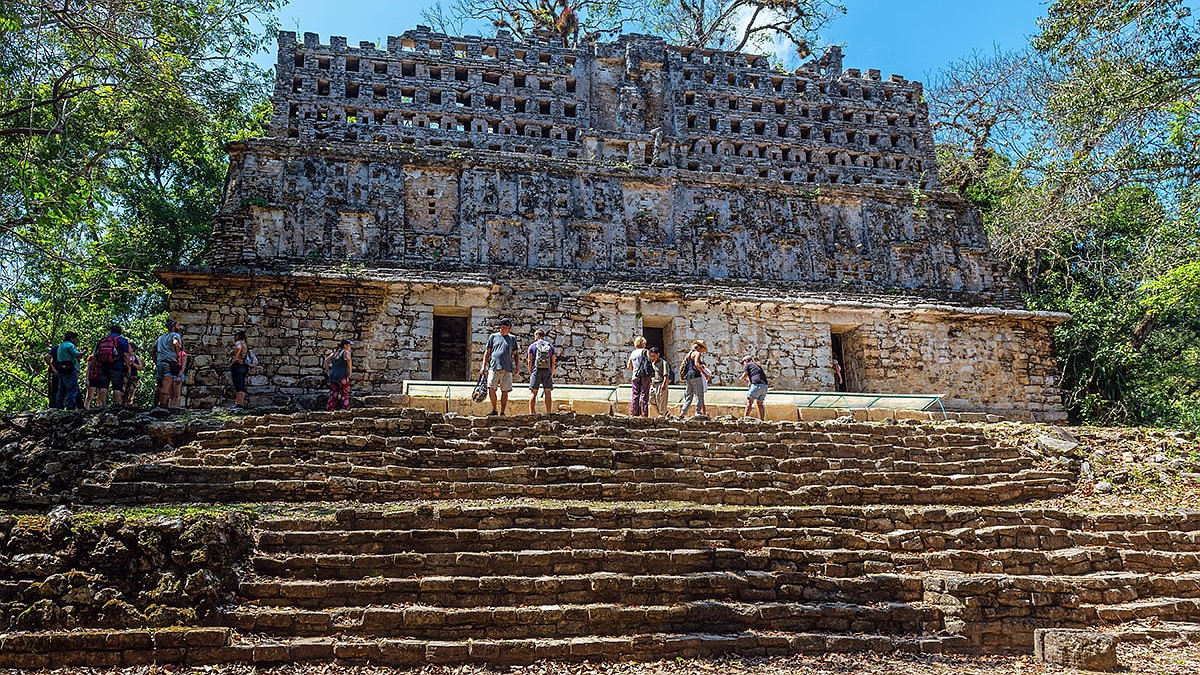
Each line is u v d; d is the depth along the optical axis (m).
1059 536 10.71
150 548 7.95
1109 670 8.15
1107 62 20.03
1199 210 21.03
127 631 7.49
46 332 21.30
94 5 16.98
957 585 9.16
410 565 8.62
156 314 25.95
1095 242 26.69
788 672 7.85
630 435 13.02
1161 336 27.98
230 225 19.66
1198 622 9.62
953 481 12.68
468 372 19.62
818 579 9.20
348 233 20.33
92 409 12.27
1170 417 23.44
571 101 26.30
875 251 23.33
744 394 16.73
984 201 27.31
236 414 12.65
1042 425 15.78
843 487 11.76
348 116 25.08
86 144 18.06
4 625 7.56
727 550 9.30
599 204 21.86
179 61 17.81
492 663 7.77
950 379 21.84
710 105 27.53
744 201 22.78
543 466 11.86
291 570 8.48
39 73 16.83
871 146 28.03
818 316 21.47
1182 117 20.20
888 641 8.60
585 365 19.91
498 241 21.00
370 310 19.23
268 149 20.48
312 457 11.45
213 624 7.75
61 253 20.27
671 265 21.83
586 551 8.98
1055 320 22.84
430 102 25.39
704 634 8.38
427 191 21.30
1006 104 29.47
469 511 9.59
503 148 25.06
